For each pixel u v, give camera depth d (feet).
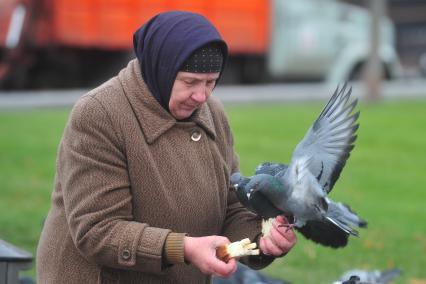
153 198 12.49
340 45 77.41
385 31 81.46
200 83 12.18
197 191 12.69
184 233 12.26
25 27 62.13
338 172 11.30
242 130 47.44
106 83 12.89
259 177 11.23
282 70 74.79
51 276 12.91
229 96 64.23
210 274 12.85
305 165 11.12
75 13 63.21
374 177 36.60
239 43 71.82
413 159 40.98
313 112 56.80
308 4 75.46
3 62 62.90
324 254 25.48
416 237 27.32
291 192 11.10
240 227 13.42
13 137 42.14
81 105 12.53
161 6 66.44
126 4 65.10
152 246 11.96
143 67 12.46
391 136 47.09
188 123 12.78
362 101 63.98
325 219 11.11
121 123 12.41
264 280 18.61
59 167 12.76
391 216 30.14
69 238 12.82
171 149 12.63
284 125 49.78
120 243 12.03
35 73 65.51
